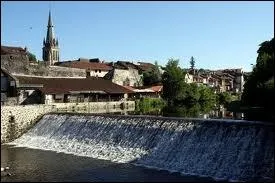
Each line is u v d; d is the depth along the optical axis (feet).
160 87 415.64
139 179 143.74
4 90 275.18
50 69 320.70
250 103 184.85
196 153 157.89
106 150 186.19
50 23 605.31
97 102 292.81
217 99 409.49
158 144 171.73
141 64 590.96
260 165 139.23
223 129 155.74
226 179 141.69
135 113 324.80
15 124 232.73
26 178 148.05
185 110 331.57
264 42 200.03
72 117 221.46
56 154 191.31
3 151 200.75
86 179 145.59
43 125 233.55
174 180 141.69
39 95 276.00
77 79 335.26
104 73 475.72
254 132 146.41
